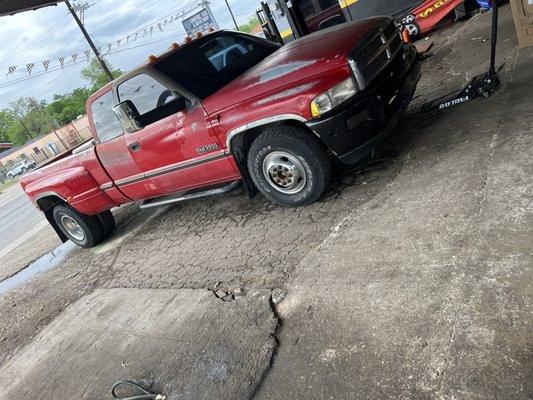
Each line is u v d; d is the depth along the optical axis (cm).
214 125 393
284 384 229
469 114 405
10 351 421
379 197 353
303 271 313
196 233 486
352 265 291
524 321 196
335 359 228
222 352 275
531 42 484
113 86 461
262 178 399
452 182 317
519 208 258
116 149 491
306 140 357
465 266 240
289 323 271
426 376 195
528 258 224
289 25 902
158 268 448
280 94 346
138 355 313
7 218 1458
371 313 244
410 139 421
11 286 625
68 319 427
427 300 233
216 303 330
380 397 197
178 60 439
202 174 448
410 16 804
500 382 178
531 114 346
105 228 627
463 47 629
